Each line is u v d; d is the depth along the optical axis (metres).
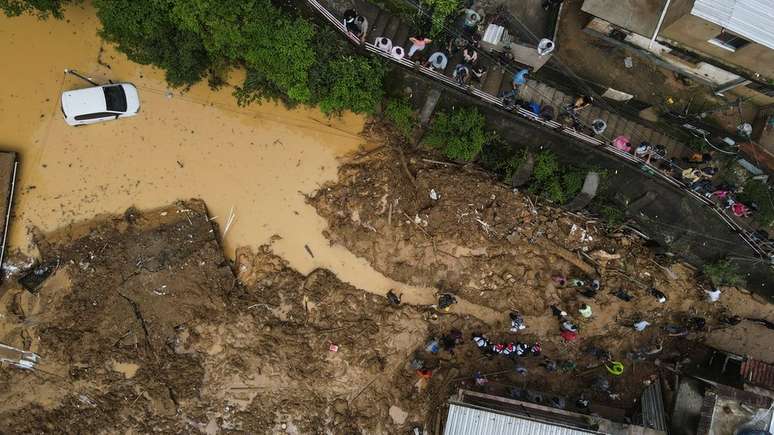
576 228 19.91
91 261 18.84
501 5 17.08
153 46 16.70
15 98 18.86
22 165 18.88
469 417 16.28
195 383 19.03
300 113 19.50
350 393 19.70
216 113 19.38
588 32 17.47
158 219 19.17
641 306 20.23
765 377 18.34
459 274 19.98
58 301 18.70
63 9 18.66
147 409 18.84
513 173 18.72
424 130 18.88
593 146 18.00
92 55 18.95
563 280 19.92
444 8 16.23
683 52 16.41
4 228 18.39
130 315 18.81
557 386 20.42
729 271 19.41
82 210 19.03
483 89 17.67
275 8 16.08
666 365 20.44
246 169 19.61
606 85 18.03
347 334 19.64
